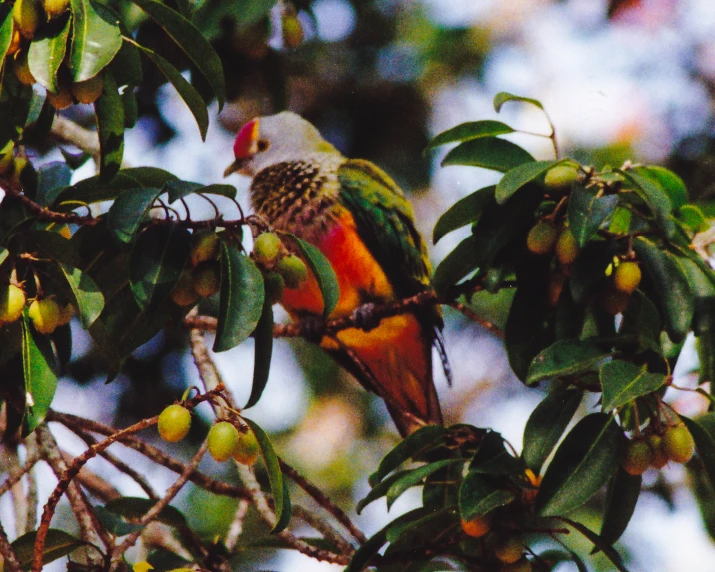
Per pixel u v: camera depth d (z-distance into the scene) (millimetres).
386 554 6645
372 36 13219
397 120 13266
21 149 7398
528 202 6633
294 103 13055
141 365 11625
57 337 6762
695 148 13750
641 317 6367
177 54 8688
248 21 8578
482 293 13789
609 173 6594
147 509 7922
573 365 6219
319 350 14219
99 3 5395
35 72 5172
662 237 6547
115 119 6137
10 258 5605
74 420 7977
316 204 10781
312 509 14078
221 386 5383
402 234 10914
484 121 6906
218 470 13188
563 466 6035
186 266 5875
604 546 6199
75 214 6203
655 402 6219
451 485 6969
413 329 10992
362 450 14438
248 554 12562
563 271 6633
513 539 6246
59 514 12320
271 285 5836
